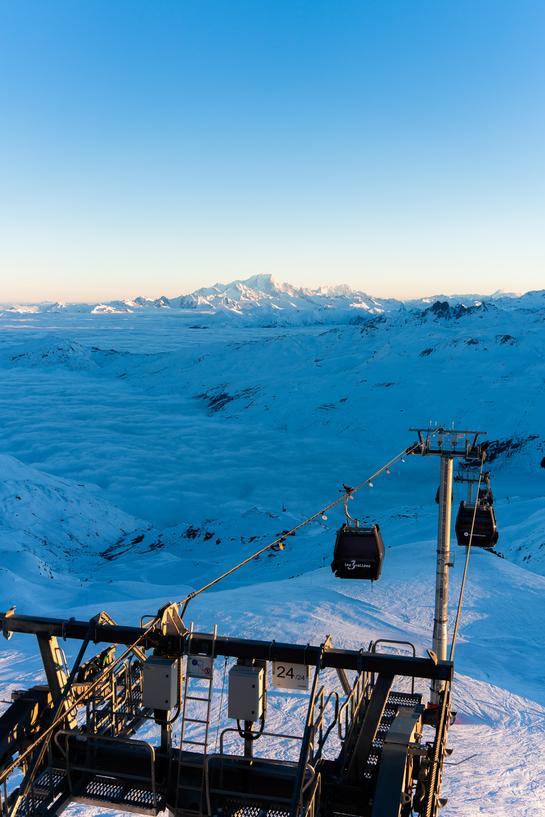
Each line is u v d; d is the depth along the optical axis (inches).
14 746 270.5
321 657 274.2
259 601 1578.5
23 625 290.8
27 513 6097.4
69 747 283.3
